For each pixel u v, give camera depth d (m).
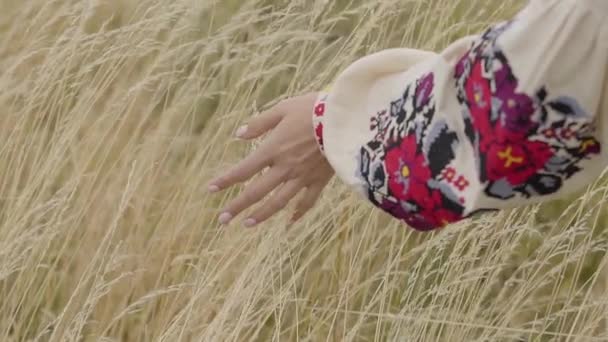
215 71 2.61
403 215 1.03
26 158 2.39
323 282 2.15
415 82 1.01
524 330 1.85
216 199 2.32
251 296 1.92
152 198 2.32
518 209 2.06
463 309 1.91
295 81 2.38
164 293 2.22
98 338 2.06
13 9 2.90
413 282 1.96
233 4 2.71
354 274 2.01
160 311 2.19
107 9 2.86
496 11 2.30
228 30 2.40
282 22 2.49
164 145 2.46
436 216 1.00
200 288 2.02
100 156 2.50
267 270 1.92
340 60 2.20
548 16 0.89
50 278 2.24
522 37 0.90
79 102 2.38
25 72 2.71
